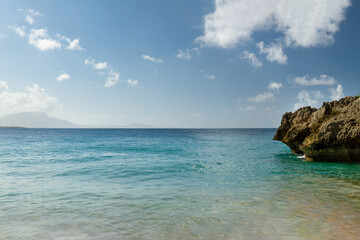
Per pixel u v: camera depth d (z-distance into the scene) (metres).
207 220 7.30
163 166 18.48
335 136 19.38
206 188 11.48
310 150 21.11
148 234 6.34
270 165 19.22
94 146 39.06
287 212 7.98
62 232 6.49
